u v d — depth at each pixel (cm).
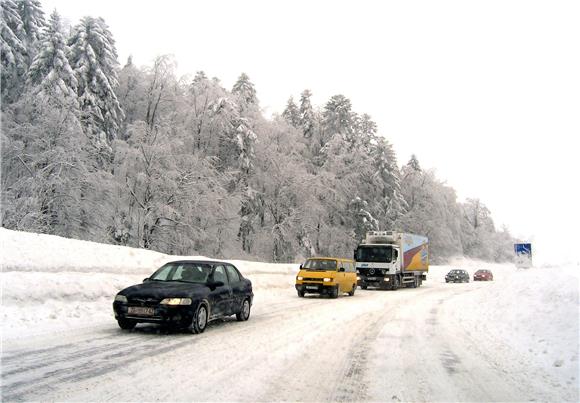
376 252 3147
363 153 5016
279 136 4416
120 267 1585
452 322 1375
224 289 1145
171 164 3338
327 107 5344
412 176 6594
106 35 3672
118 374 639
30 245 1426
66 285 1237
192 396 558
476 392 621
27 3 3672
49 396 535
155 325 1092
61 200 2928
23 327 942
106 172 3119
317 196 4462
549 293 1337
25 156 2928
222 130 3856
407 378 687
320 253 4841
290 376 675
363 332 1132
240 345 888
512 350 929
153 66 3772
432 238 6662
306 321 1291
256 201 4122
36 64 3119
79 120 3075
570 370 737
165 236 3372
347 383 650
